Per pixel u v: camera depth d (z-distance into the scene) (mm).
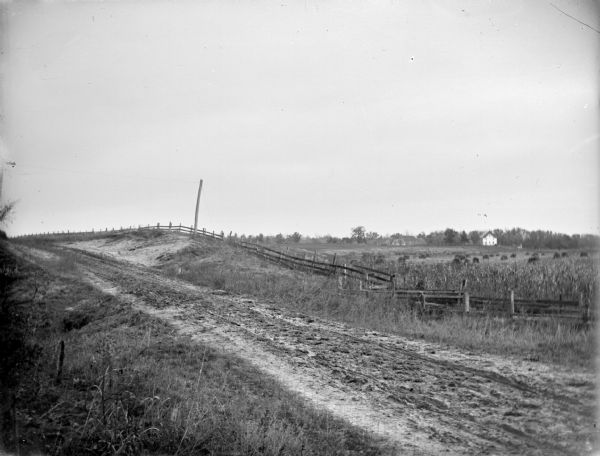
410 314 16984
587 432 7570
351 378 10688
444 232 76312
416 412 8898
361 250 59406
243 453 7449
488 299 16188
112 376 9219
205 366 11070
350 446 7656
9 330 10766
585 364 10211
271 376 10766
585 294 16625
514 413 8445
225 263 29969
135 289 21234
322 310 18328
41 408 7945
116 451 7137
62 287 17688
